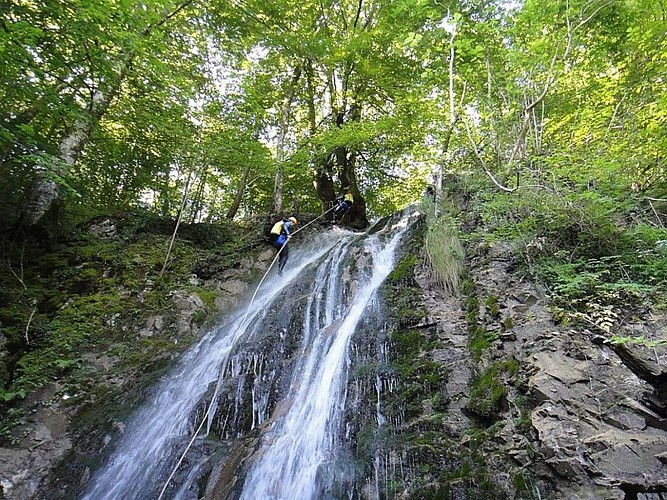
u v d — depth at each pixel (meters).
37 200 8.88
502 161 7.50
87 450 5.80
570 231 6.07
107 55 7.65
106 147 10.54
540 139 7.62
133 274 9.08
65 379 6.70
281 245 9.80
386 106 14.58
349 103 14.11
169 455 5.37
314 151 12.25
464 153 9.44
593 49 8.27
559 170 6.21
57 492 5.29
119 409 6.41
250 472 4.65
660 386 3.69
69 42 7.08
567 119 8.34
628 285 4.78
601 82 8.42
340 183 15.12
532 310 5.17
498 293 5.76
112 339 7.62
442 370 5.05
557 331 4.68
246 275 10.22
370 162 15.23
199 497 4.69
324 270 9.23
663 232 5.31
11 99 7.34
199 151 10.19
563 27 7.27
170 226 11.15
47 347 7.10
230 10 11.30
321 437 4.97
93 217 10.55
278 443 5.02
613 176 6.29
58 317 7.70
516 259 6.17
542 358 4.41
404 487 3.96
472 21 7.78
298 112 15.57
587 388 3.95
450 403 4.66
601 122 7.43
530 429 3.88
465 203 8.50
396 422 4.72
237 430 5.68
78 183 10.42
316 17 13.46
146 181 11.84
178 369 7.27
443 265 6.70
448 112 9.38
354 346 6.04
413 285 6.95
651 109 7.01
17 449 5.58
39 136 7.92
